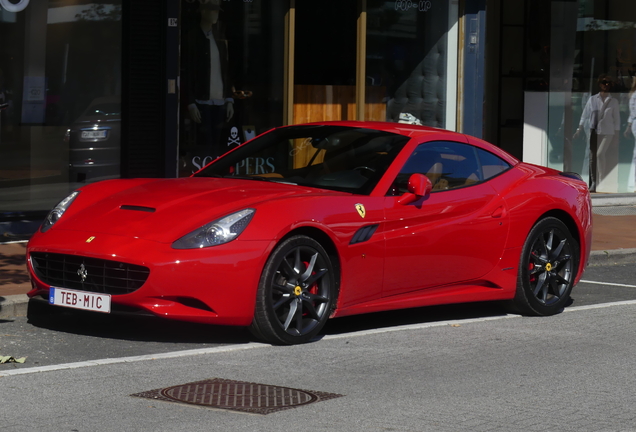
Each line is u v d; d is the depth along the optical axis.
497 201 7.32
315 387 5.12
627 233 12.61
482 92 14.20
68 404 4.65
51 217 6.48
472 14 14.05
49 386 4.98
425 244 6.79
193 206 6.14
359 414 4.60
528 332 6.91
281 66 12.63
